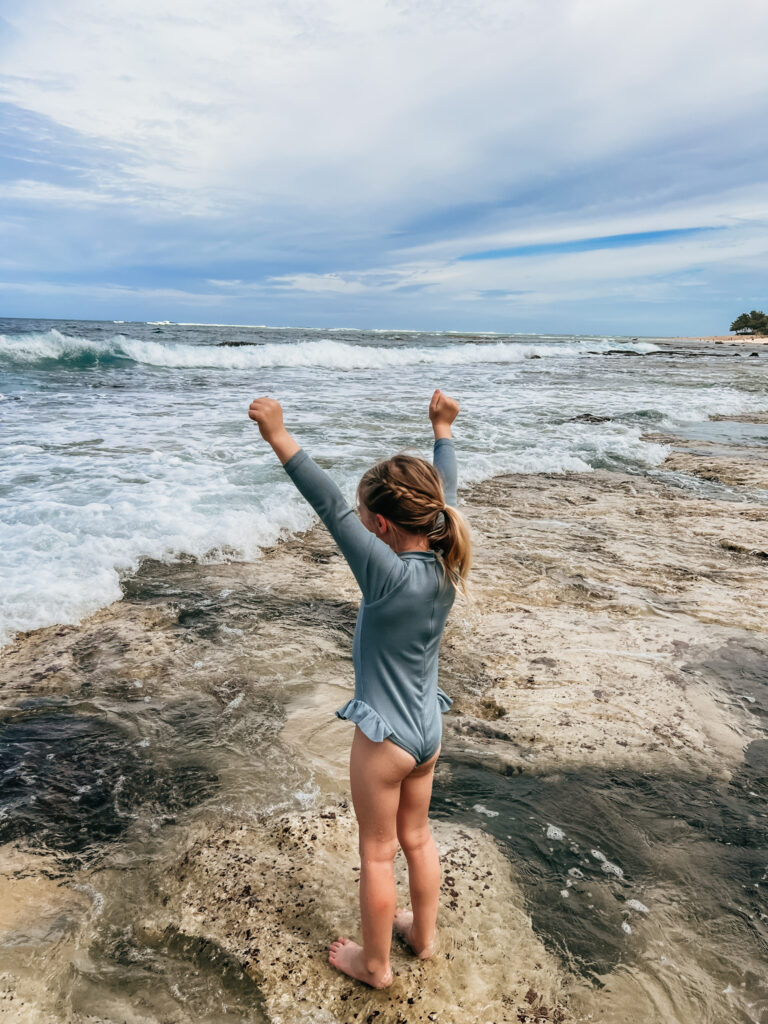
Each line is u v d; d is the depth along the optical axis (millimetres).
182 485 6656
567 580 5113
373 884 1816
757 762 3057
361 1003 1893
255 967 1995
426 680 1809
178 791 2744
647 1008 1906
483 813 2680
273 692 3482
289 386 16109
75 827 2531
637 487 8109
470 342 46906
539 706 3439
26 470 6914
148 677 3566
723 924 2201
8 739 3027
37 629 4008
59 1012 1839
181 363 21328
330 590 4781
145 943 2072
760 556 5762
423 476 1767
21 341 18062
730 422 13281
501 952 2062
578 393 17000
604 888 2330
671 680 3730
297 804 2695
